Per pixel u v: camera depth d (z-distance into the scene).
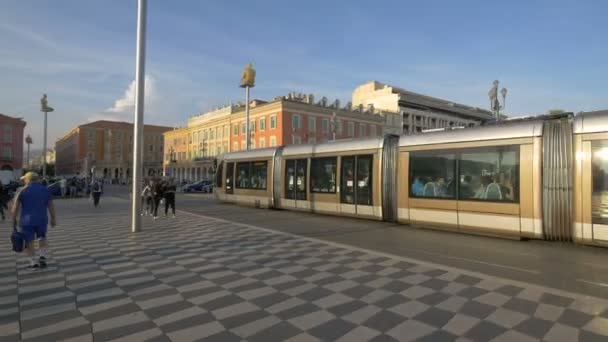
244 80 32.66
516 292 5.76
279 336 4.29
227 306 5.23
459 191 11.23
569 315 4.85
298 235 11.14
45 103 32.88
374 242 10.12
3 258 8.12
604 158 8.73
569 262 7.84
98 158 115.19
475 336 4.27
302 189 16.70
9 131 75.31
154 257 8.20
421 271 7.00
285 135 60.78
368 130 71.50
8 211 19.22
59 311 5.05
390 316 4.86
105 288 6.04
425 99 95.50
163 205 22.34
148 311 5.04
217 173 22.31
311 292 5.82
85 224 13.66
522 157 10.00
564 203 9.33
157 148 125.88
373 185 13.74
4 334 4.34
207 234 11.26
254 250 8.92
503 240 10.36
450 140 11.58
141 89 12.09
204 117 80.88
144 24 12.27
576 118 9.34
